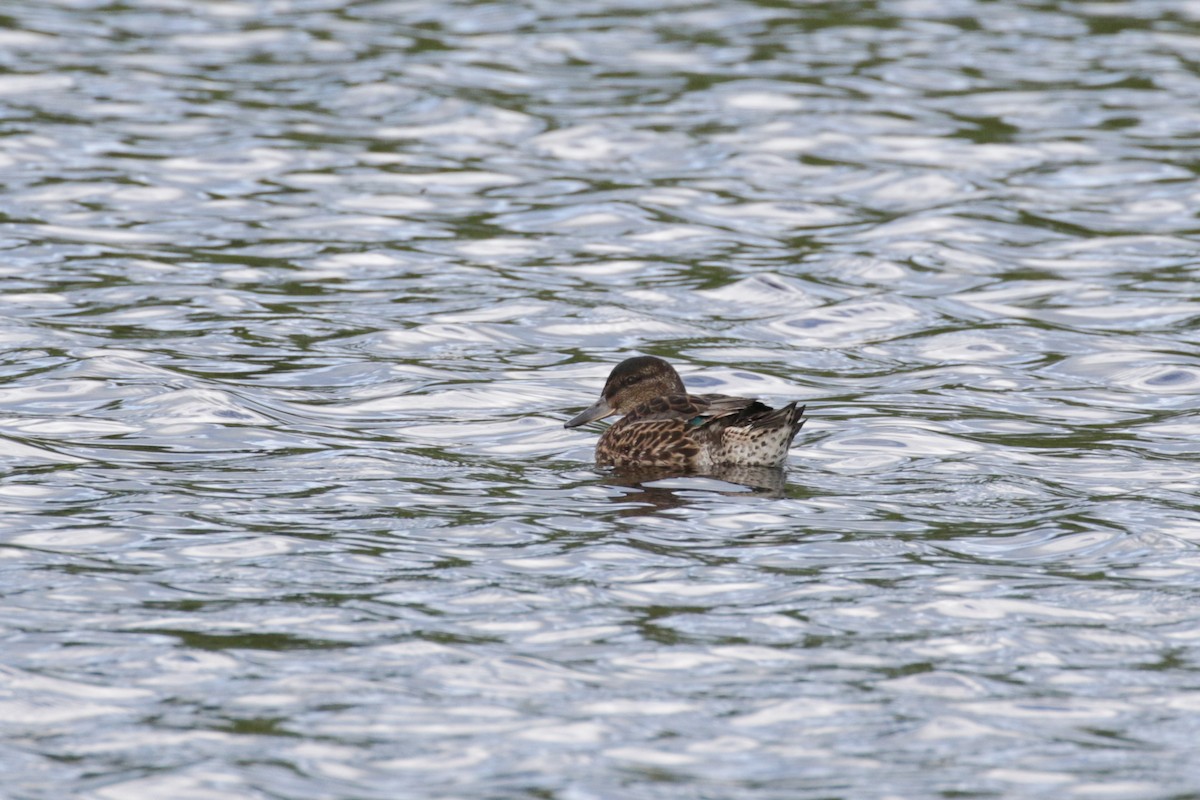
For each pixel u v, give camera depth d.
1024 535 12.27
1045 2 40.47
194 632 10.20
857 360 18.52
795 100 31.20
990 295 21.11
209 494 13.11
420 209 24.88
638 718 9.14
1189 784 8.43
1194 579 11.30
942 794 8.33
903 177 26.69
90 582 11.01
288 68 33.19
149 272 21.34
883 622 10.50
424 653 9.94
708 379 17.66
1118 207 25.20
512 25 37.34
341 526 12.34
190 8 38.44
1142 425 15.80
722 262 22.48
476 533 12.22
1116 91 32.22
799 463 14.47
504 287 21.19
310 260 22.20
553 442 15.25
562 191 25.91
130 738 8.85
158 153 27.25
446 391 16.84
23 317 19.09
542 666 9.77
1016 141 28.81
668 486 13.66
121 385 16.36
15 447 14.30
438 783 8.41
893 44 36.03
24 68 32.34
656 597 10.93
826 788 8.38
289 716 9.10
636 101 31.14
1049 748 8.82
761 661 9.90
